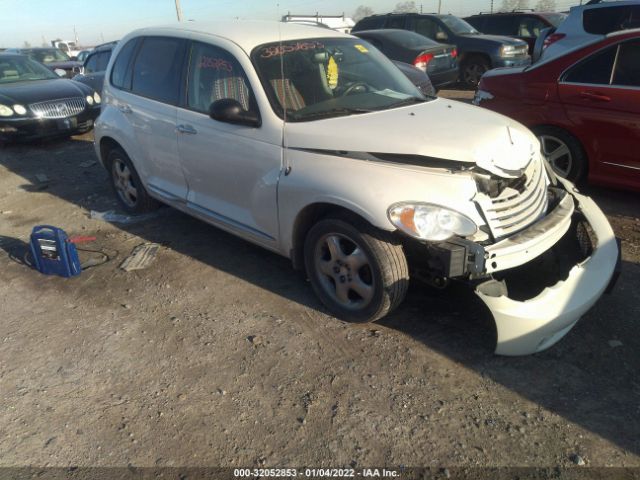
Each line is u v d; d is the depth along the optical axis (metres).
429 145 2.98
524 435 2.50
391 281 3.02
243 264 4.26
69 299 3.88
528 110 5.32
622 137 4.77
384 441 2.50
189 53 4.17
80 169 7.32
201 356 3.15
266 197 3.54
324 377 2.93
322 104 3.63
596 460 2.36
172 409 2.75
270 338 3.28
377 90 3.97
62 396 2.89
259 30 4.07
